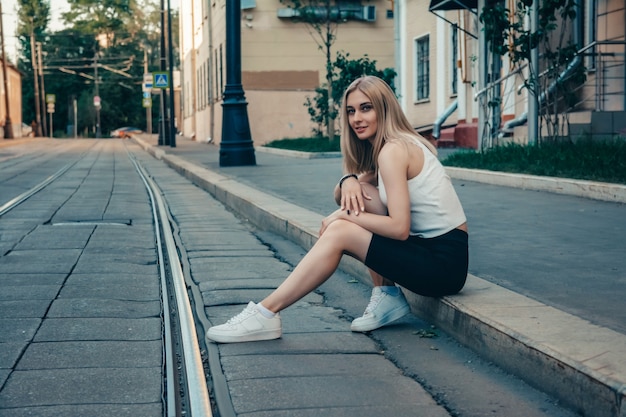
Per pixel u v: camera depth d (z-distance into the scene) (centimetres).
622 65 1259
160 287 522
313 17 2283
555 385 298
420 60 2173
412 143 387
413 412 291
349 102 398
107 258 628
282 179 1292
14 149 3522
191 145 3556
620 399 261
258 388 317
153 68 9325
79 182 1493
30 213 946
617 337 318
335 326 418
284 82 2911
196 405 294
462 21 1806
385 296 407
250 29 2878
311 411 291
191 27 4875
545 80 1184
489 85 1275
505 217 727
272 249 681
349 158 412
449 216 392
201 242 719
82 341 389
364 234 381
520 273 477
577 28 1362
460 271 392
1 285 519
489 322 349
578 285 441
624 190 782
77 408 297
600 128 1190
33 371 341
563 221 690
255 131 2911
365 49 2917
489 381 326
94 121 8819
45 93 9169
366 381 327
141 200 1140
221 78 3356
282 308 389
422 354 366
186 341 379
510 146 1178
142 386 324
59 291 503
